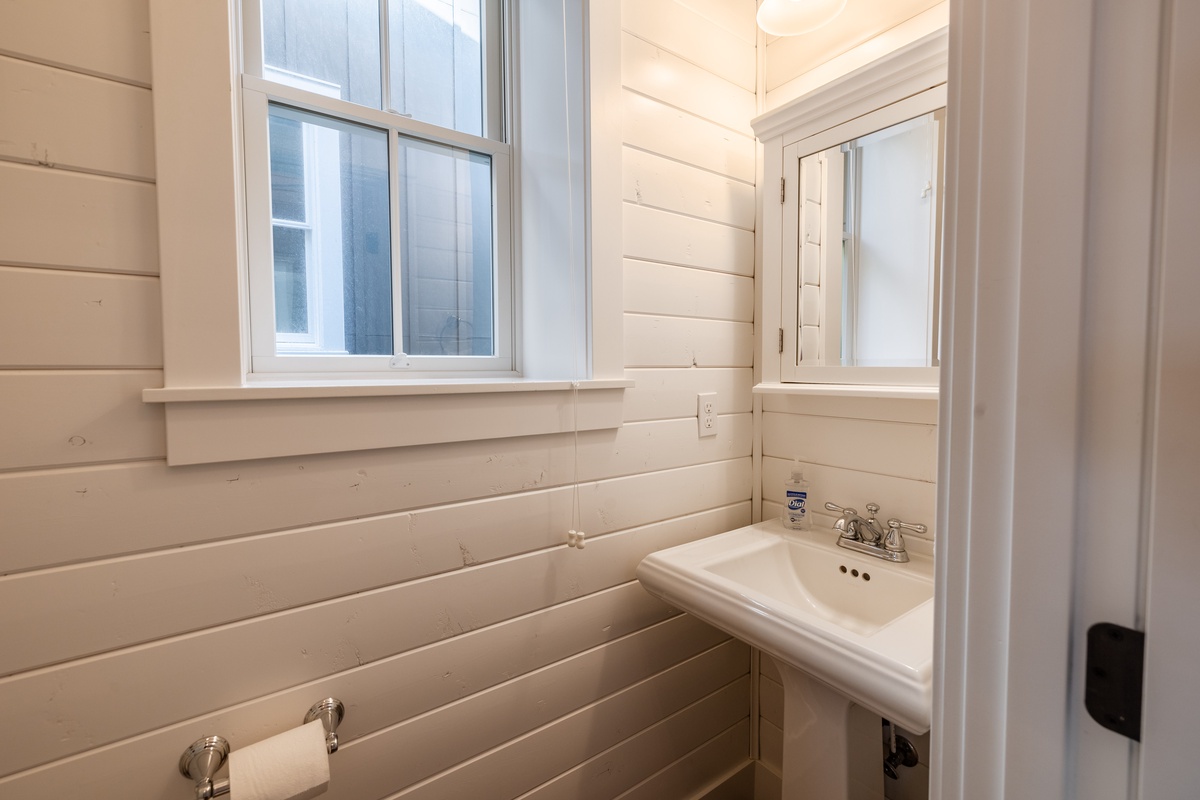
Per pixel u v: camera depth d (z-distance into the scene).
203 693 0.75
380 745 0.90
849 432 1.28
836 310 1.23
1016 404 0.35
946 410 0.41
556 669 1.11
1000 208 0.37
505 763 1.04
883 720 1.14
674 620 1.31
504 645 1.03
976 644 0.39
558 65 1.15
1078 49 0.32
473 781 1.00
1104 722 0.32
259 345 0.93
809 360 1.28
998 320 0.37
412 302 1.12
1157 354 0.30
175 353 0.71
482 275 1.21
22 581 0.65
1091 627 0.32
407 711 0.92
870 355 1.17
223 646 0.76
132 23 0.68
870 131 1.13
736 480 1.45
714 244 1.37
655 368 1.26
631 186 1.20
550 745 1.10
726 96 1.38
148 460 0.70
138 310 0.70
